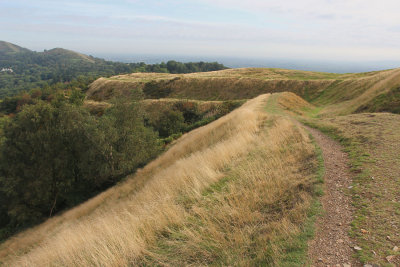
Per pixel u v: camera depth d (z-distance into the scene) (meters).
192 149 17.69
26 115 19.89
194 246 4.18
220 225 4.68
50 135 20.34
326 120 14.67
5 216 21.59
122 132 21.11
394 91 18.52
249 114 17.50
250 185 6.10
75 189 22.48
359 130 10.27
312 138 10.17
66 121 21.09
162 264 3.95
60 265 5.00
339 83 40.03
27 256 8.91
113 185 20.78
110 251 4.35
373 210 4.30
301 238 3.82
